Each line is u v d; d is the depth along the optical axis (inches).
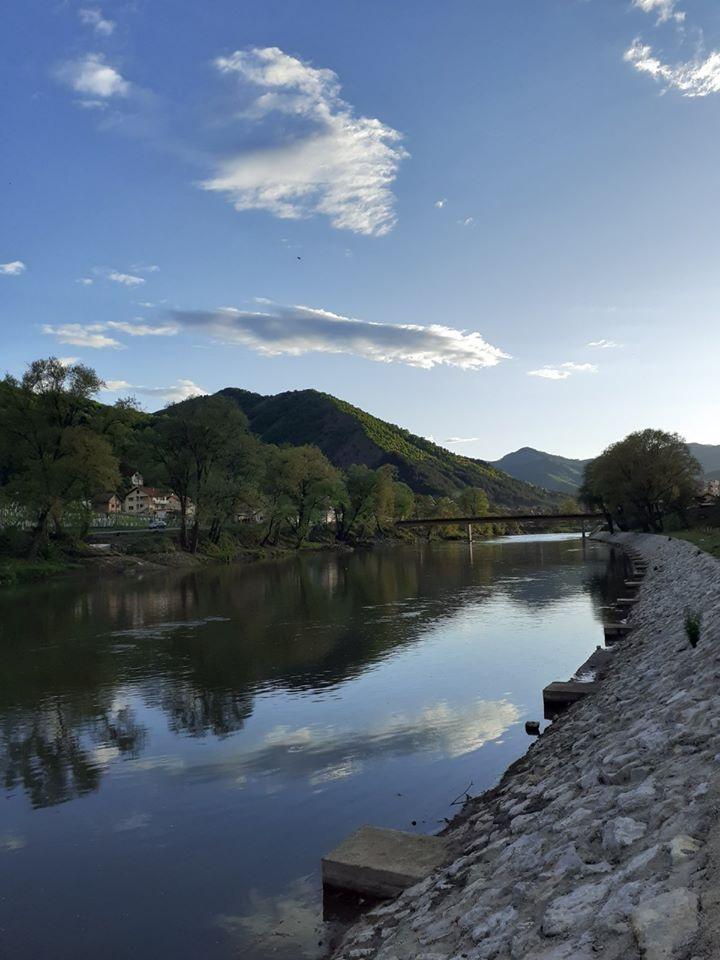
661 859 200.4
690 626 603.8
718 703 356.2
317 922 342.3
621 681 651.5
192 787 554.6
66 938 345.7
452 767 570.3
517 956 194.2
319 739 667.4
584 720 554.6
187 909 367.9
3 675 991.0
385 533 6274.6
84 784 569.9
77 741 685.9
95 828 483.5
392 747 633.0
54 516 2805.1
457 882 307.1
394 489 6727.4
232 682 914.1
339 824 470.6
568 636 1175.0
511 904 242.5
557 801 341.4
